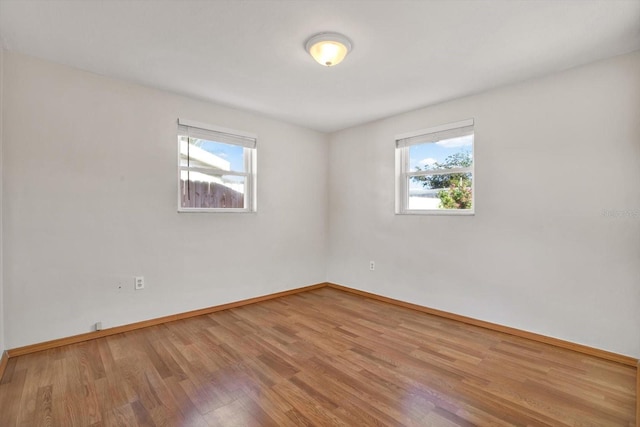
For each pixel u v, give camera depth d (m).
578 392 1.96
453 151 3.46
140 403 1.83
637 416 1.71
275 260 4.13
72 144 2.64
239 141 3.74
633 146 2.32
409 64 2.56
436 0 1.80
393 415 1.73
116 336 2.80
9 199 2.37
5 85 2.35
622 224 2.37
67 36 2.19
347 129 4.49
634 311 2.32
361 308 3.70
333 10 1.89
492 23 2.01
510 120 2.92
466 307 3.23
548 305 2.70
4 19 1.99
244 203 3.88
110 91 2.83
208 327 3.04
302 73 2.75
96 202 2.76
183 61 2.54
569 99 2.60
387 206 3.99
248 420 1.69
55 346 2.55
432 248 3.52
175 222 3.23
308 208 4.52
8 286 2.36
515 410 1.78
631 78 2.33
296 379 2.10
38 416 1.71
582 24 2.01
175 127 3.22
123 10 1.90
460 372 2.20
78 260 2.67
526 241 2.83
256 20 2.00
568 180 2.60
